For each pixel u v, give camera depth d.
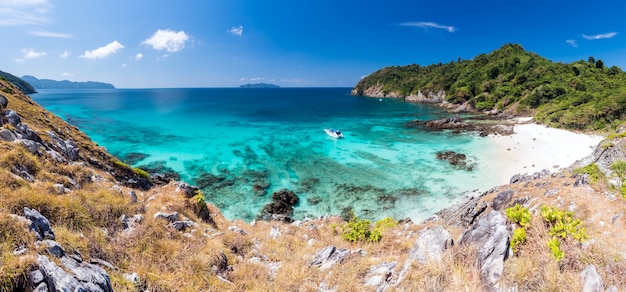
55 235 7.91
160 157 45.75
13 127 15.54
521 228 7.79
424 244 8.95
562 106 78.19
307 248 13.12
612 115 61.41
